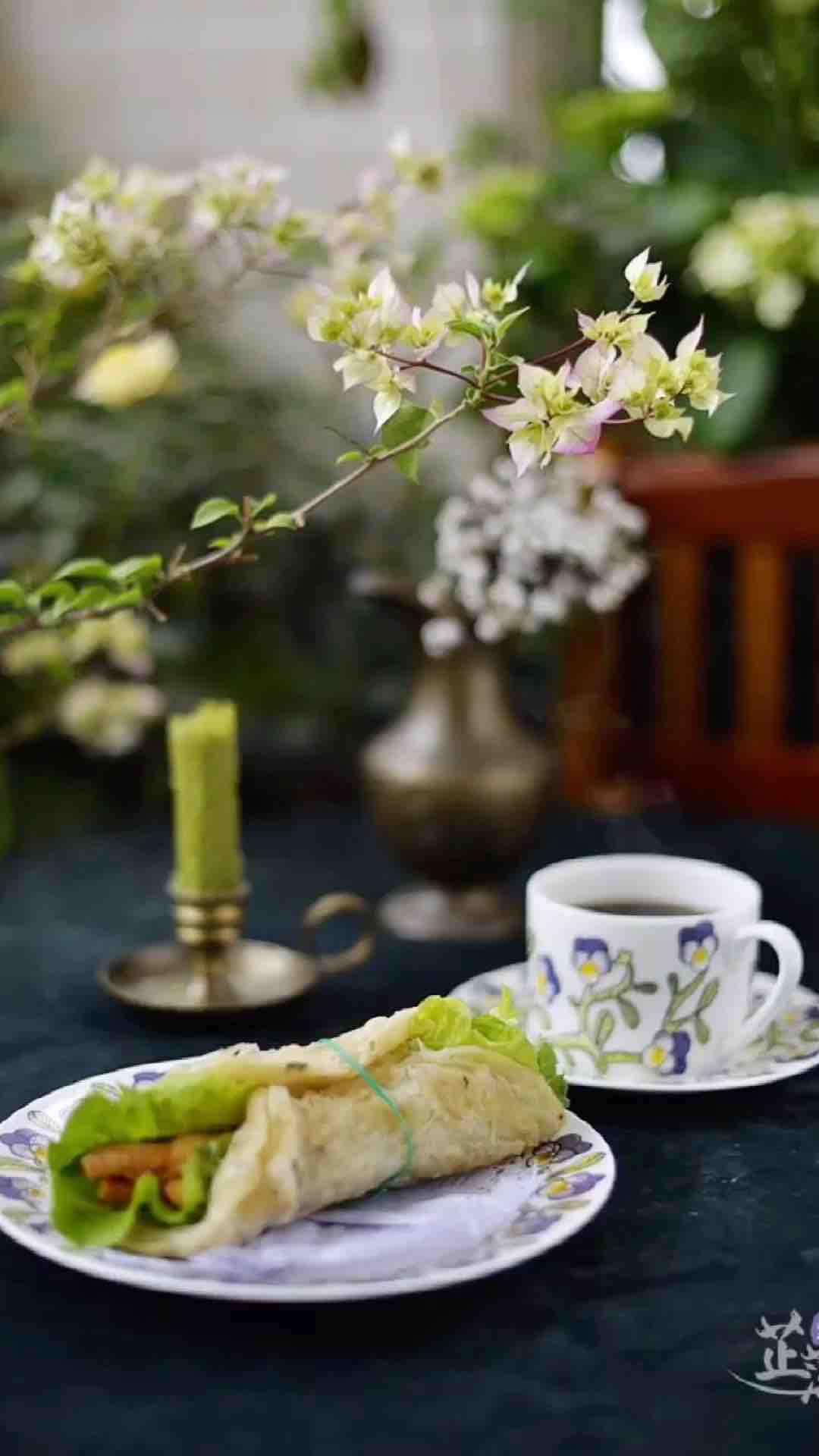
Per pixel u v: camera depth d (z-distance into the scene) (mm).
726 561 1546
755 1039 1078
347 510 1797
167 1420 845
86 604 1073
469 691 1266
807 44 1714
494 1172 948
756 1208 967
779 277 1544
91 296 1241
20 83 2066
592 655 1582
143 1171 900
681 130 1770
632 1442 838
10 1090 1061
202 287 1330
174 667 1677
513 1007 1010
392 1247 886
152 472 1669
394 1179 923
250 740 1741
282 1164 896
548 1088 969
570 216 1693
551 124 1925
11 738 1553
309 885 1370
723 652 1559
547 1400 855
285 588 1773
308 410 1879
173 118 2064
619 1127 1035
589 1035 1057
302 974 1169
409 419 986
